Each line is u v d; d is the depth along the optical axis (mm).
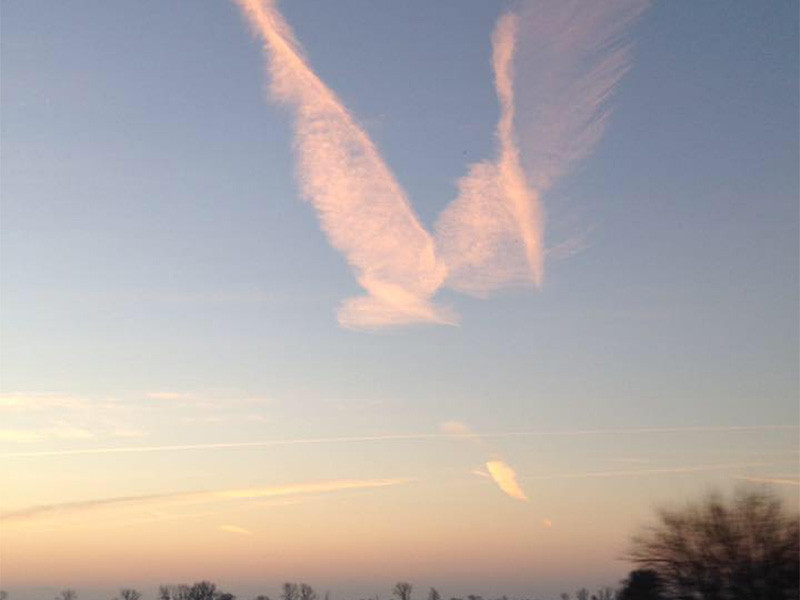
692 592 51031
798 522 50875
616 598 60250
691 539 51969
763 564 50094
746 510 51469
